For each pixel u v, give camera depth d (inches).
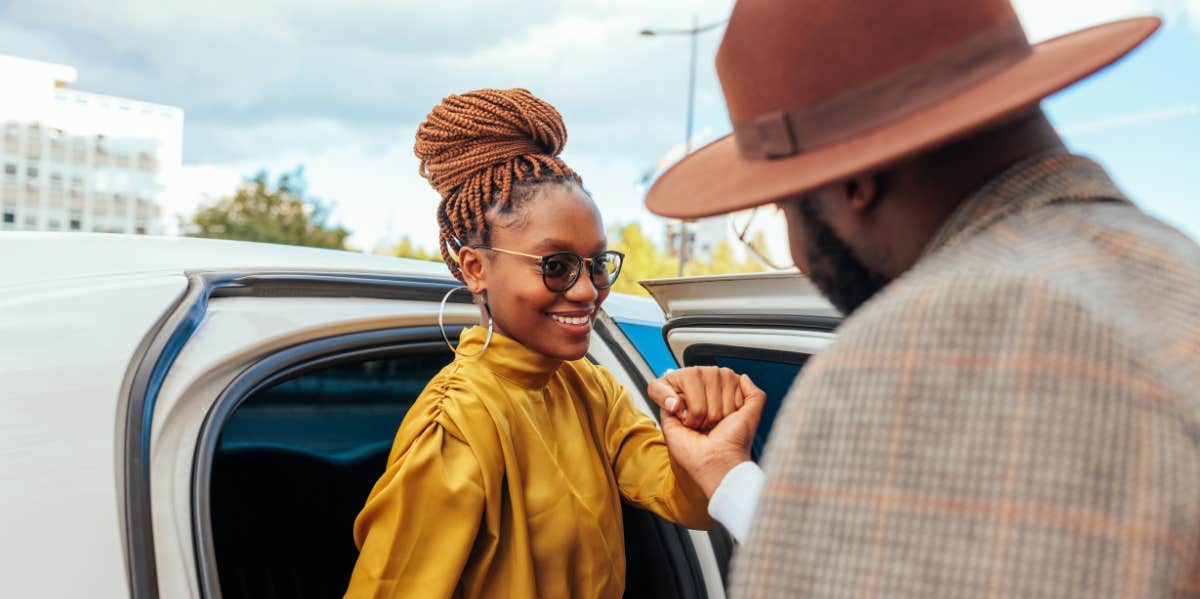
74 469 39.9
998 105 28.8
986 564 24.0
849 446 26.7
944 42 31.0
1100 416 24.1
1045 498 23.8
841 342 28.4
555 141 57.2
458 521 50.1
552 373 58.9
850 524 26.1
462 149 55.8
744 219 43.0
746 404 51.0
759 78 33.9
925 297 27.0
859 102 31.8
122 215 1407.5
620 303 86.3
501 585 52.3
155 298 50.3
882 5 31.2
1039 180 30.7
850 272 34.0
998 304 26.0
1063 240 28.7
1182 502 23.5
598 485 57.7
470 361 55.9
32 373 42.0
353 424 83.5
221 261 58.7
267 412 78.6
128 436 42.6
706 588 69.8
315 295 60.2
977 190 30.9
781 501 27.6
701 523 56.9
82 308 46.9
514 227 54.4
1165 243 29.1
